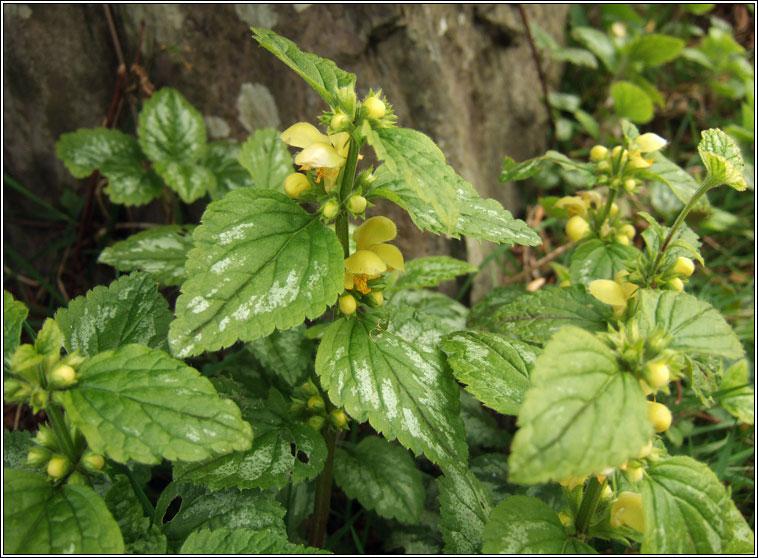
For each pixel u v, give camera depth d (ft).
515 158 1.34
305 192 0.55
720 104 1.62
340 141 0.52
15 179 1.17
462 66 1.15
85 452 0.48
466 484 0.63
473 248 1.12
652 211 1.25
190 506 0.57
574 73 1.62
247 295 0.48
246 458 0.57
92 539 0.43
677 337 0.44
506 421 0.97
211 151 1.07
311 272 0.49
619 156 0.78
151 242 0.87
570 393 0.39
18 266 1.17
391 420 0.53
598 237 0.81
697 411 0.94
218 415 0.45
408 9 1.02
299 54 0.52
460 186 0.60
